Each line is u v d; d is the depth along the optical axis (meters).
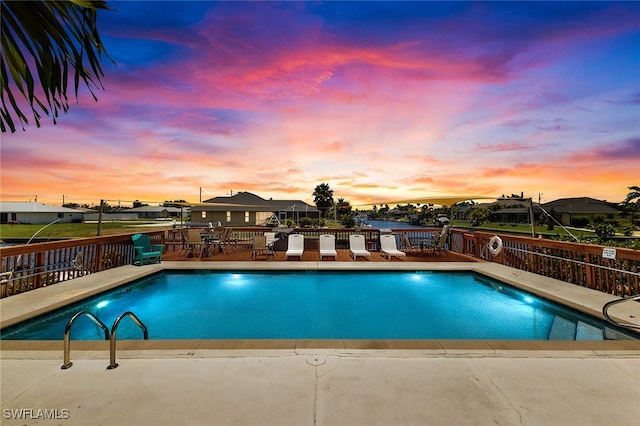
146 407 2.29
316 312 5.75
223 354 3.12
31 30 1.25
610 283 5.50
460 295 6.57
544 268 6.98
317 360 3.01
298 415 2.20
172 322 5.32
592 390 2.52
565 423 2.13
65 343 2.86
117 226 34.34
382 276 7.71
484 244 9.15
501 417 2.19
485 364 2.94
